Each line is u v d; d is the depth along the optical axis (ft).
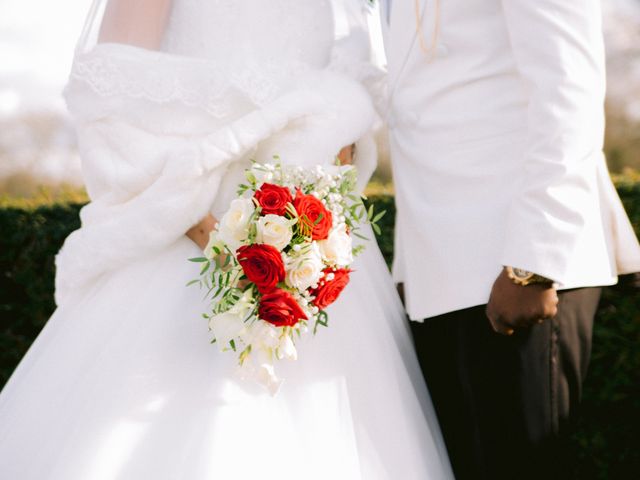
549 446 6.07
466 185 6.23
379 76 7.07
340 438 5.64
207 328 5.83
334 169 6.15
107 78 6.03
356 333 6.18
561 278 5.58
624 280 6.63
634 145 41.45
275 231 5.15
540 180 5.65
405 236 6.68
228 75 6.06
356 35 7.07
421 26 6.38
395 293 7.24
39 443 5.59
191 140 6.08
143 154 6.01
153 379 5.55
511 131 6.12
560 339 6.06
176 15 6.50
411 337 7.21
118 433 5.34
